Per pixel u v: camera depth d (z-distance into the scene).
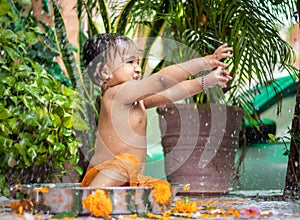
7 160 2.91
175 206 2.57
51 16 4.35
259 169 4.73
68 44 4.01
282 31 4.79
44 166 3.08
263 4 3.86
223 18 3.83
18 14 3.83
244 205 2.78
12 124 2.87
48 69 4.31
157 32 4.00
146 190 2.20
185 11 3.99
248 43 3.55
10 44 3.13
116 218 2.06
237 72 3.96
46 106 2.99
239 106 3.98
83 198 2.12
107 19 4.14
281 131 4.76
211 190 3.69
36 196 2.22
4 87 2.90
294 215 2.21
